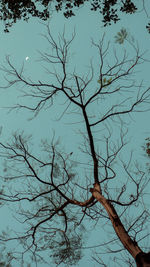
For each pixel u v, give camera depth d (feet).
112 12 14.07
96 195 13.21
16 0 13.88
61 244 14.35
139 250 10.26
